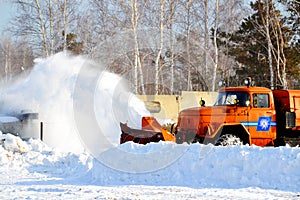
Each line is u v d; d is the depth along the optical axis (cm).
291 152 1438
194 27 4659
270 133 2214
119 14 4412
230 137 2072
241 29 5509
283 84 4775
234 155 1488
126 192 1352
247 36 5559
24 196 1308
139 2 4341
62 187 1470
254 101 2195
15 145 2264
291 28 5266
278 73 4841
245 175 1442
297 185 1360
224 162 1490
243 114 2164
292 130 2309
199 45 3847
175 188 1398
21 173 1847
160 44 3084
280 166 1414
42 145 2314
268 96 2228
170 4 4391
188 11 4603
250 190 1334
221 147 1553
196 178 1500
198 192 1325
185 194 1299
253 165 1446
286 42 5234
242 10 5509
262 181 1406
